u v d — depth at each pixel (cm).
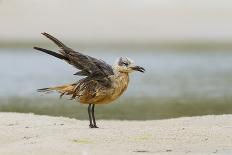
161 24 8256
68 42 6975
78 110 2734
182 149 1590
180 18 8538
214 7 8944
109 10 8950
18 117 1977
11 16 8575
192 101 3047
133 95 3281
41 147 1562
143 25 8188
